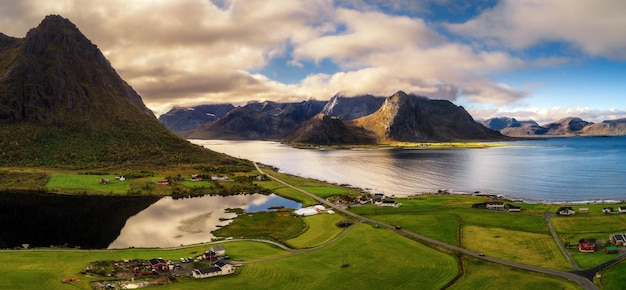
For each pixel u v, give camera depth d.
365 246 129.62
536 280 101.62
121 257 118.94
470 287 99.56
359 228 150.12
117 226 165.00
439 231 144.00
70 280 98.81
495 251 123.38
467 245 129.38
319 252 127.00
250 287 99.56
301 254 125.50
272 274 107.81
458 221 155.25
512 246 126.88
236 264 115.31
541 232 138.75
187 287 97.81
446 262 115.50
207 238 148.75
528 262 113.81
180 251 127.38
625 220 147.12
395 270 110.38
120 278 101.94
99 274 103.69
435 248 127.31
